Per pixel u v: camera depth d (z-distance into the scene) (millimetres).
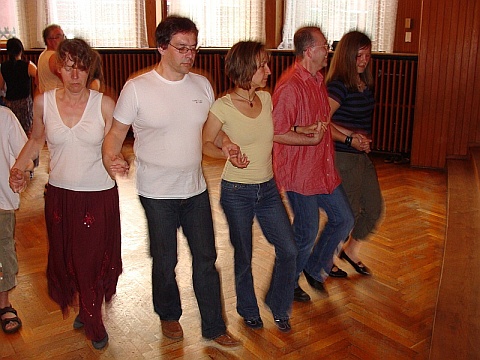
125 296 3264
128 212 4742
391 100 6762
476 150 5957
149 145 2471
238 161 2418
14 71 5645
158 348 2723
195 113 2469
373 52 7020
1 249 2801
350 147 3188
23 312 3084
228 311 3070
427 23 6000
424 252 3893
